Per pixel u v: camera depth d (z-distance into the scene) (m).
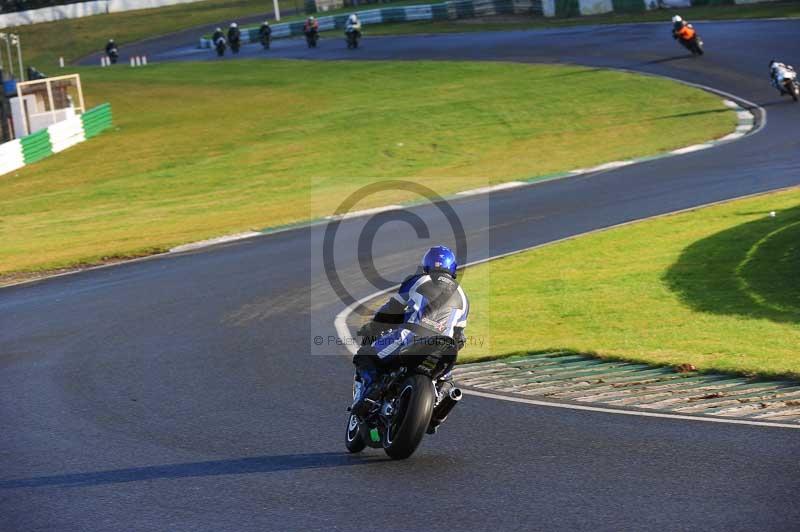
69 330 40.72
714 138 88.44
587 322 40.09
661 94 110.44
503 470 21.92
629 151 87.88
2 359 36.31
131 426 26.81
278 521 19.05
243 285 48.78
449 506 19.56
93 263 58.56
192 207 79.94
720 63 119.94
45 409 28.98
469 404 28.31
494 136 101.31
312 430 26.02
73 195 90.00
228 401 29.16
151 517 19.62
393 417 22.45
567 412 27.00
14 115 124.25
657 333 37.56
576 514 18.86
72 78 130.75
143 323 41.34
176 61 194.50
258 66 168.25
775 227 53.59
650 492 20.00
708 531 17.78
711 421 25.48
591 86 118.44
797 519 18.19
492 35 166.88
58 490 21.64
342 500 20.17
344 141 104.75
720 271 46.84
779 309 39.97
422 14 199.62
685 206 62.56
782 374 30.69
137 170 100.31
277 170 94.44
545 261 51.91
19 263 59.81
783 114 94.38
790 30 130.00
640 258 50.91
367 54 166.00
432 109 115.88
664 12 162.12
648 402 28.05
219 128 118.69
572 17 172.75
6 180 100.44
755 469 21.25
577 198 68.94
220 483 21.61
